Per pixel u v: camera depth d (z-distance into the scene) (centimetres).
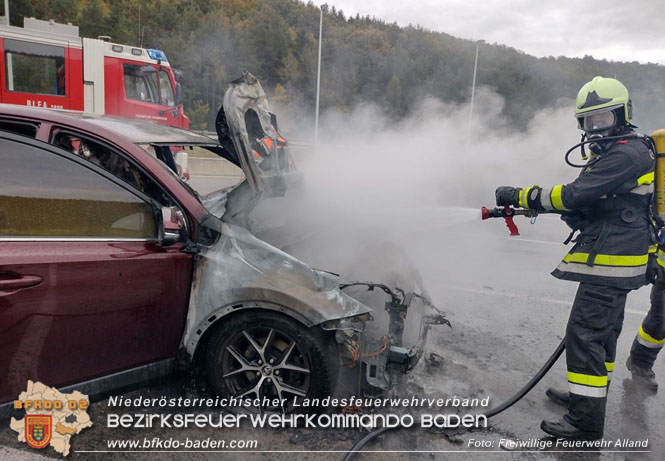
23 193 233
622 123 264
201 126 5262
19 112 250
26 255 223
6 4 1950
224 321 262
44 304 225
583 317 266
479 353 370
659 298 322
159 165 266
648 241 264
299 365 262
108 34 4838
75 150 273
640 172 254
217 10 8900
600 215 267
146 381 259
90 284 233
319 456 247
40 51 1070
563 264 277
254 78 285
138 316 248
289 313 249
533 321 439
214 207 283
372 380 264
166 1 7819
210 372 267
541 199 271
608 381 288
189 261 259
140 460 238
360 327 255
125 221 251
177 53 6391
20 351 224
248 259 256
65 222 238
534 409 303
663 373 361
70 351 235
